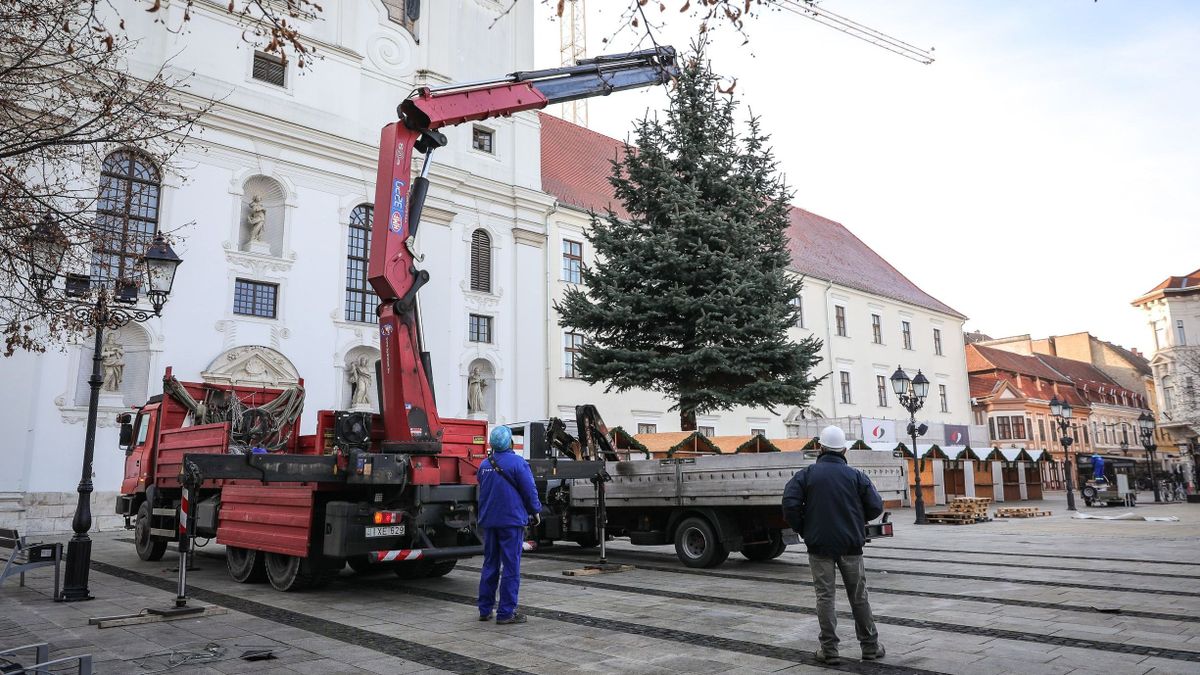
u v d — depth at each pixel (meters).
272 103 25.55
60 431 20.12
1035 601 8.64
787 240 21.53
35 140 7.30
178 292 22.69
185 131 22.09
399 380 9.60
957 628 7.16
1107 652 6.21
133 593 9.65
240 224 24.66
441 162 29.86
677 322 20.23
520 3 34.97
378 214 9.99
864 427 36.41
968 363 67.94
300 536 9.16
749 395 19.38
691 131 21.47
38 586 10.28
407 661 6.09
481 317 30.66
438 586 10.20
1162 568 11.53
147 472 13.32
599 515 12.09
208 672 5.80
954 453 33.88
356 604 8.77
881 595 9.15
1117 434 77.50
